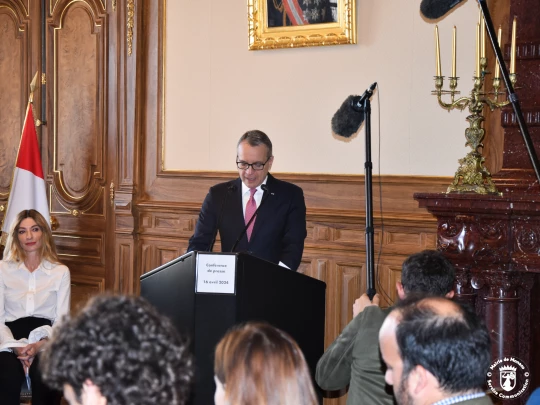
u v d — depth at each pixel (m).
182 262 2.89
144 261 5.62
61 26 6.09
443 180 4.44
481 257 3.27
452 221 3.35
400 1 4.57
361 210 4.72
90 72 5.93
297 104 4.98
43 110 6.24
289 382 1.38
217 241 5.27
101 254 5.93
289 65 5.00
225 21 5.26
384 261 4.63
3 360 3.84
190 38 5.42
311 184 4.91
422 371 1.45
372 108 4.69
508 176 3.49
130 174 5.64
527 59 3.47
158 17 5.53
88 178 5.96
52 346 1.10
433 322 1.46
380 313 2.40
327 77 4.86
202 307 2.86
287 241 3.51
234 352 1.40
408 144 4.58
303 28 4.88
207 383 2.85
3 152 6.47
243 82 5.20
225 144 5.30
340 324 4.81
